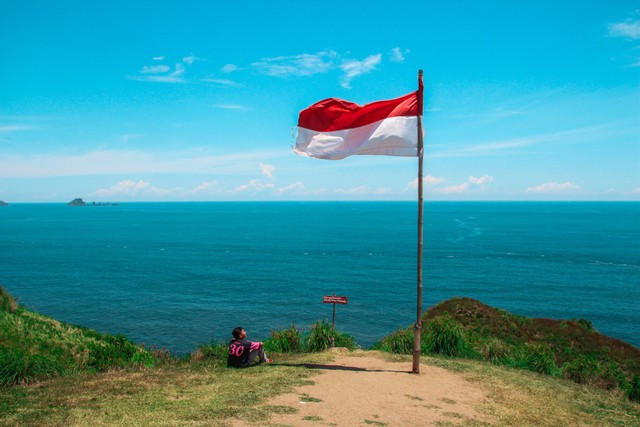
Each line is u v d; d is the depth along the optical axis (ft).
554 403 39.27
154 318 177.17
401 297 223.71
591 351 85.92
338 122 45.34
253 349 45.27
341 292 233.96
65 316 178.09
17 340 45.80
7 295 55.11
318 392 35.96
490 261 358.84
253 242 507.30
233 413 29.76
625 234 616.39
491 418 33.73
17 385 37.47
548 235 600.80
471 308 101.24
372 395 36.17
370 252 416.26
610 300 223.92
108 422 27.43
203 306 199.21
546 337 91.45
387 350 58.39
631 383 54.75
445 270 312.29
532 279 279.49
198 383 37.60
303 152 45.70
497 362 56.59
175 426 27.04
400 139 43.16
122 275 281.74
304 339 63.00
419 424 30.76
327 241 520.42
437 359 52.31
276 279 271.69
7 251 407.64
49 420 27.45
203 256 383.04
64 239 529.86
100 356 46.80
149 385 36.68
